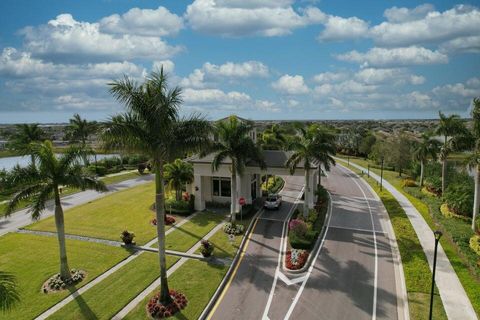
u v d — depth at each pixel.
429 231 27.05
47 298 17.48
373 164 72.94
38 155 17.75
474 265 19.52
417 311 16.05
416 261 21.14
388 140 63.56
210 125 17.34
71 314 16.12
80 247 24.00
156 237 25.83
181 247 23.91
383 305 17.09
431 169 47.53
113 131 15.15
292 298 17.72
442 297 17.14
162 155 16.36
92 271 20.34
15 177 17.53
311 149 28.48
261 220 30.27
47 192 18.00
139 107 15.74
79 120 60.25
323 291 18.41
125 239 24.22
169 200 32.41
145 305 16.86
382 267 21.28
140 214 32.03
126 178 52.91
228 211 32.72
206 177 34.81
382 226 29.30
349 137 93.38
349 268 21.14
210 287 18.53
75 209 33.94
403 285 18.92
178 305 16.67
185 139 16.83
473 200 28.30
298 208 34.03
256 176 37.53
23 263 21.59
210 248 22.23
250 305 17.06
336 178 54.19
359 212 33.78
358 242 25.47
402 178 53.41
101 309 16.52
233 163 27.23
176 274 20.03
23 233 27.17
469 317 15.51
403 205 35.62
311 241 24.12
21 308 16.61
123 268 20.78
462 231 25.02
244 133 27.06
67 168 18.33
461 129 30.72
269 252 23.47
